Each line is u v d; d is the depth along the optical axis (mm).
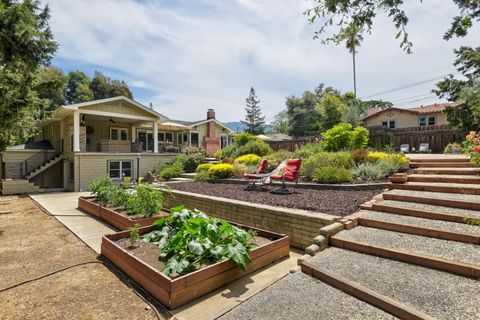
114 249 3777
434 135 13438
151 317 2521
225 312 2396
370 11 2234
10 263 3879
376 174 6832
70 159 14188
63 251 4391
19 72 6277
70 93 31453
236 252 3121
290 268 3582
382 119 25016
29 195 11641
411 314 2061
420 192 4898
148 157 15781
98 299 2855
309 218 4203
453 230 3297
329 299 2480
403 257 2967
